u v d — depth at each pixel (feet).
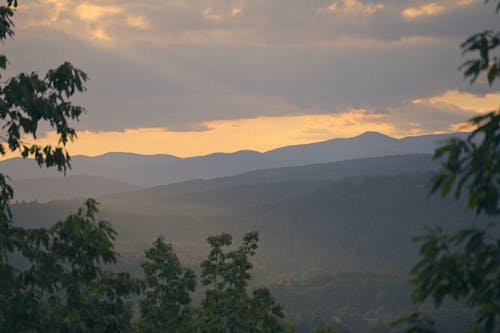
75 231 68.33
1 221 67.41
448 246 34.17
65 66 66.69
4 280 64.54
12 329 63.26
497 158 32.32
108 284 72.18
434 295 34.55
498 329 34.01
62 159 69.05
